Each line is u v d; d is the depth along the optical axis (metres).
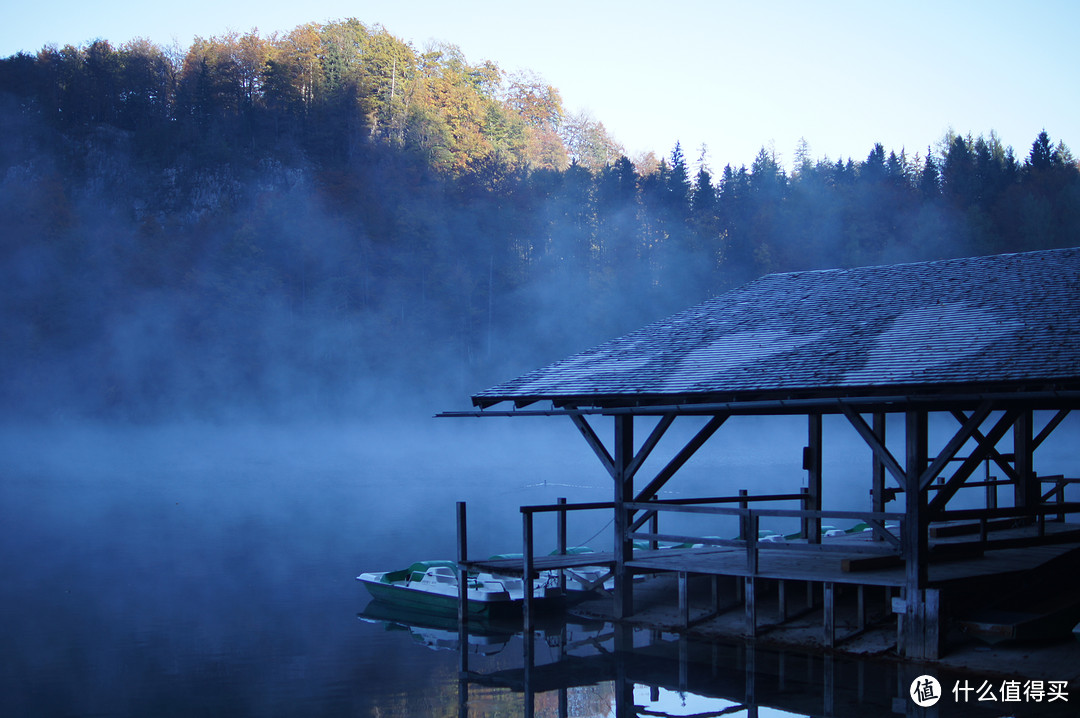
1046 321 9.40
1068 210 76.94
